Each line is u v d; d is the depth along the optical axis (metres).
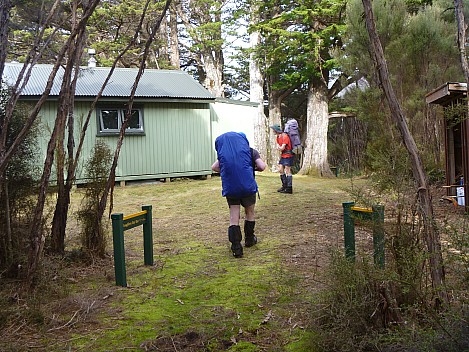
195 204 10.37
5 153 4.09
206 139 15.22
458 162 8.77
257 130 21.70
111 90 13.48
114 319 3.58
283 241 6.18
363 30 11.59
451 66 11.88
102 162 5.55
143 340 3.19
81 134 5.20
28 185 4.77
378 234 3.05
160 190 12.80
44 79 12.96
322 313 2.92
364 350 2.75
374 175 3.22
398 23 11.73
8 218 4.25
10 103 3.95
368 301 2.79
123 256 4.43
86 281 4.57
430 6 13.02
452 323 2.46
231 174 5.54
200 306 3.83
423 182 2.92
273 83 23.33
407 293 2.88
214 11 22.14
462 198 8.09
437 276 2.82
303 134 28.34
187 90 14.97
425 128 10.91
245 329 3.33
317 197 10.38
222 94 26.30
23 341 3.19
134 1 18.81
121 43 19.77
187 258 5.51
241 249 5.46
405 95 11.52
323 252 5.36
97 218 5.33
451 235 2.81
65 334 3.32
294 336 3.16
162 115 14.34
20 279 4.16
